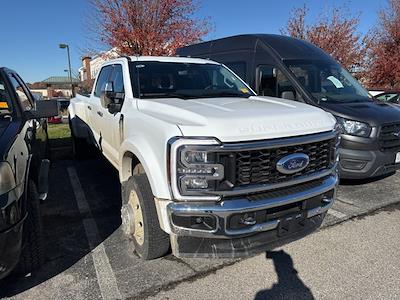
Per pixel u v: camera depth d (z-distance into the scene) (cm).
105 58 1365
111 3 1255
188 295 295
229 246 299
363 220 441
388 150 521
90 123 592
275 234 310
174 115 313
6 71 401
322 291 302
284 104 362
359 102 575
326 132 326
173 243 300
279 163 290
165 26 1286
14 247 254
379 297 295
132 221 347
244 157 275
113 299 288
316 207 329
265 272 329
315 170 323
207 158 267
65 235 400
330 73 647
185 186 271
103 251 363
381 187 567
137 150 323
